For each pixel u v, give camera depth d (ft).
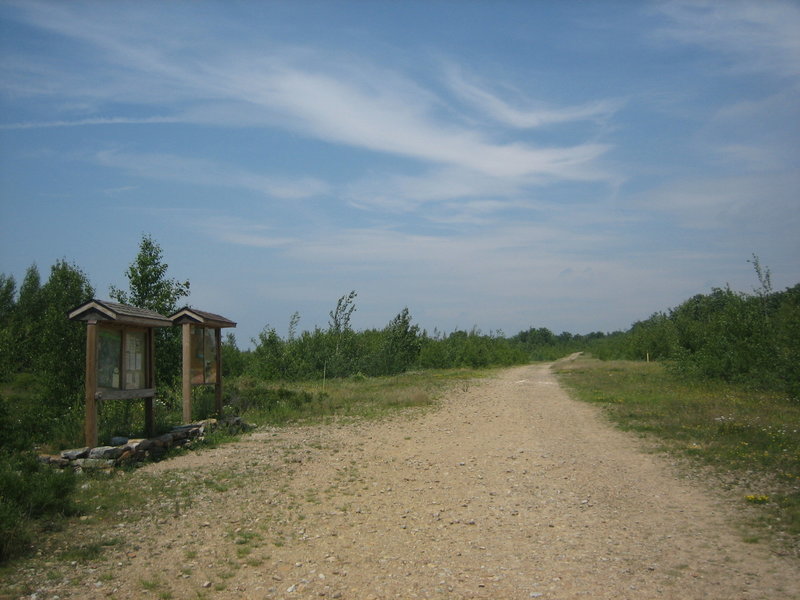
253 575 17.11
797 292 68.08
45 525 20.80
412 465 32.63
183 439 36.94
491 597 15.62
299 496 25.86
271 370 100.89
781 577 16.67
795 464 29.91
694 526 21.59
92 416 30.30
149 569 17.30
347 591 16.07
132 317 32.55
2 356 49.11
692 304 133.28
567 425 46.85
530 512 23.81
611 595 15.64
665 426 43.01
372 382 92.99
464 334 179.22
